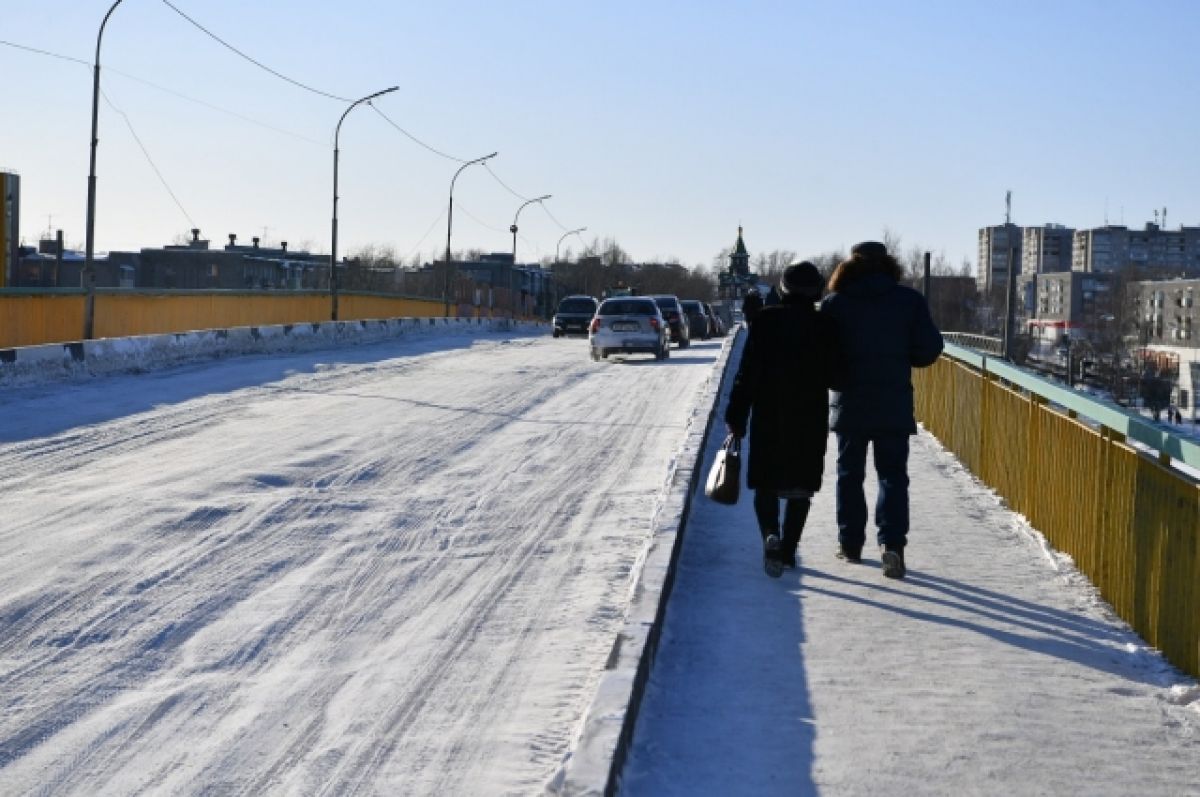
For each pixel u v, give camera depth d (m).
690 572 8.33
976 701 5.93
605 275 148.75
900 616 7.33
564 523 10.56
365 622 7.68
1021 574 8.38
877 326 8.29
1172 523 6.54
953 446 14.12
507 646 7.17
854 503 8.54
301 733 5.88
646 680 5.97
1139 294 112.69
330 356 32.28
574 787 4.49
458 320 52.00
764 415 8.25
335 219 43.25
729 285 100.69
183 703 6.30
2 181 38.12
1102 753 5.32
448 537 10.01
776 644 6.77
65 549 9.41
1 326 25.94
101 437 15.47
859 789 4.93
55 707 6.23
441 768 5.42
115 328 30.39
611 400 21.33
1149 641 6.87
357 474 12.88
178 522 10.37
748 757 5.24
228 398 20.36
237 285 93.06
